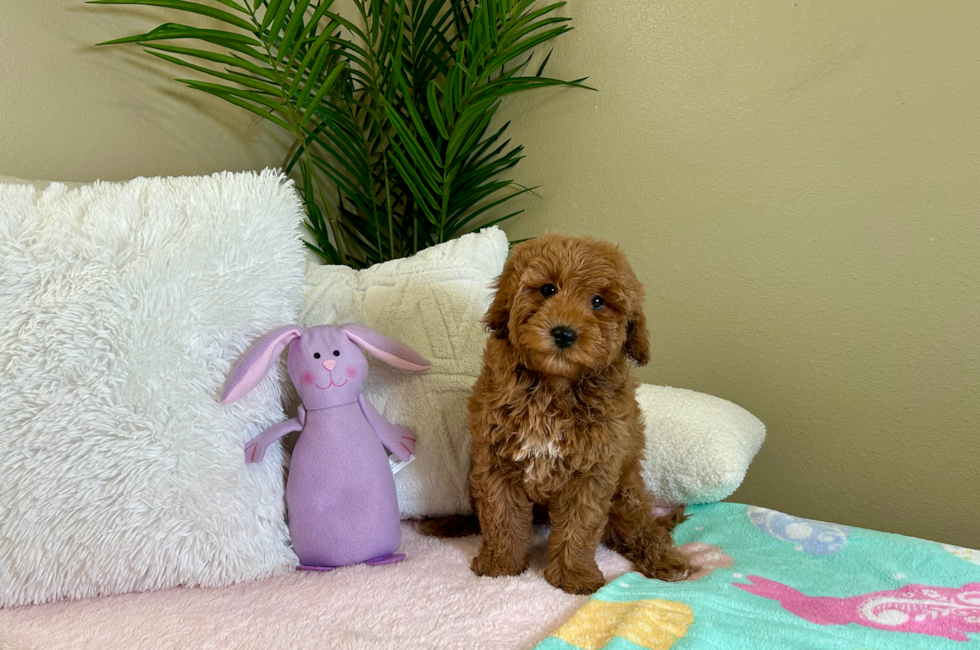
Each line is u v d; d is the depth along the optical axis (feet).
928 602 3.34
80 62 5.01
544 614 3.41
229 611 3.41
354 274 5.04
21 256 3.72
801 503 5.41
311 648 3.01
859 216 4.90
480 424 3.89
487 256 4.91
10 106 4.67
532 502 4.05
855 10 4.75
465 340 4.68
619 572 4.00
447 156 5.92
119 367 3.73
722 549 4.22
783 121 5.16
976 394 4.53
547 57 6.17
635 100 5.90
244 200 4.18
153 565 3.67
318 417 4.05
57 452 3.57
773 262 5.35
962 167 4.45
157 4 4.85
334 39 5.93
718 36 5.39
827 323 5.14
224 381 4.01
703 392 5.84
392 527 4.08
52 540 3.54
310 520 3.92
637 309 3.86
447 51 6.86
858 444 5.08
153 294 3.84
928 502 4.79
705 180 5.61
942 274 4.59
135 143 5.41
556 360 3.46
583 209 6.36
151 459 3.70
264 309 4.19
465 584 3.73
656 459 4.70
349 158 6.77
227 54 6.03
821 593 3.53
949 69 4.43
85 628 3.25
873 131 4.77
